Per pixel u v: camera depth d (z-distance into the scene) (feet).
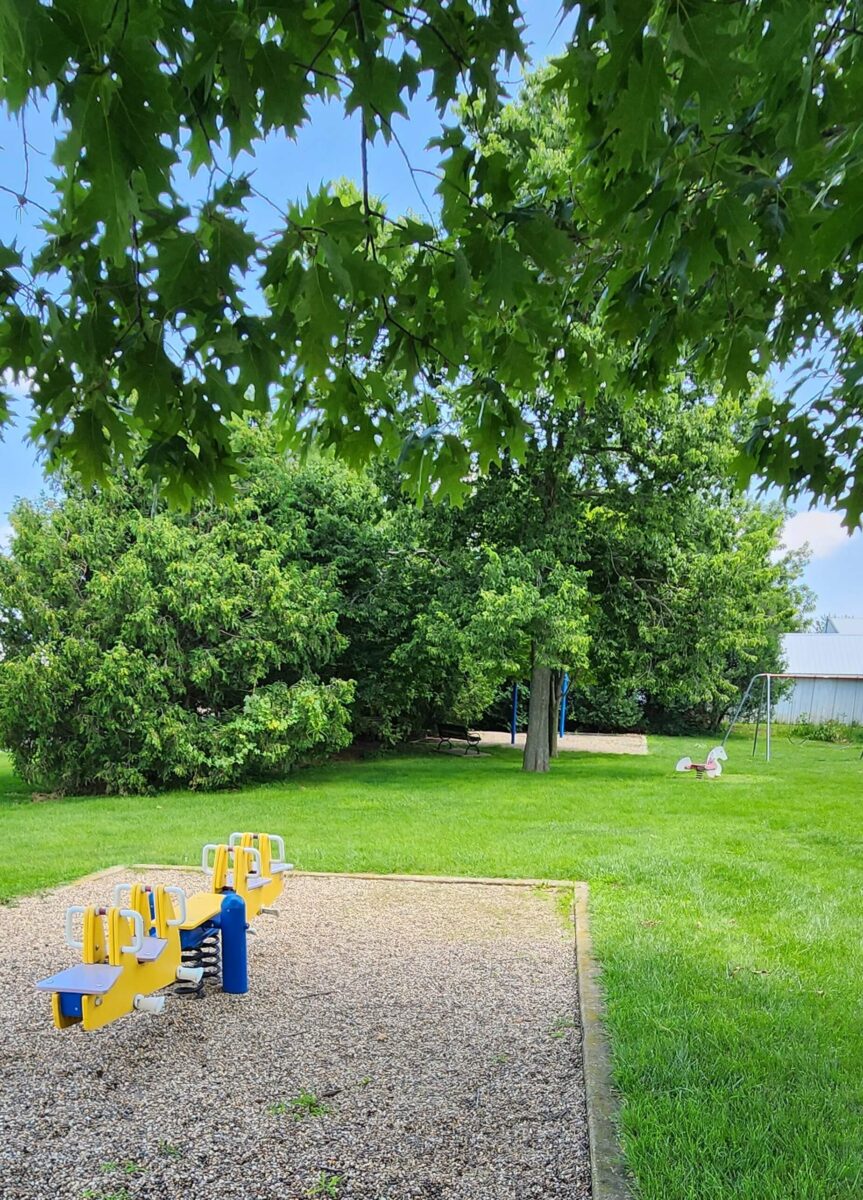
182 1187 8.38
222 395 7.18
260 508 45.57
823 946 15.34
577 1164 8.67
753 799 35.91
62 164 4.51
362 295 7.80
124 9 4.15
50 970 14.99
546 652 41.06
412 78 6.34
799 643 100.99
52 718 36.47
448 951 15.93
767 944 15.49
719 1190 7.92
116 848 25.11
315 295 6.66
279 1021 12.70
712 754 46.68
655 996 12.82
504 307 8.60
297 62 5.24
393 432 10.16
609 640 47.65
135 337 6.37
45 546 37.35
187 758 37.45
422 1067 11.03
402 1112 9.83
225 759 37.93
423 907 18.97
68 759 37.93
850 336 10.01
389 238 8.07
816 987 13.29
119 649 36.24
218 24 4.99
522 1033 12.10
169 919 12.73
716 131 7.30
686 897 18.97
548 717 48.88
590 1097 9.88
